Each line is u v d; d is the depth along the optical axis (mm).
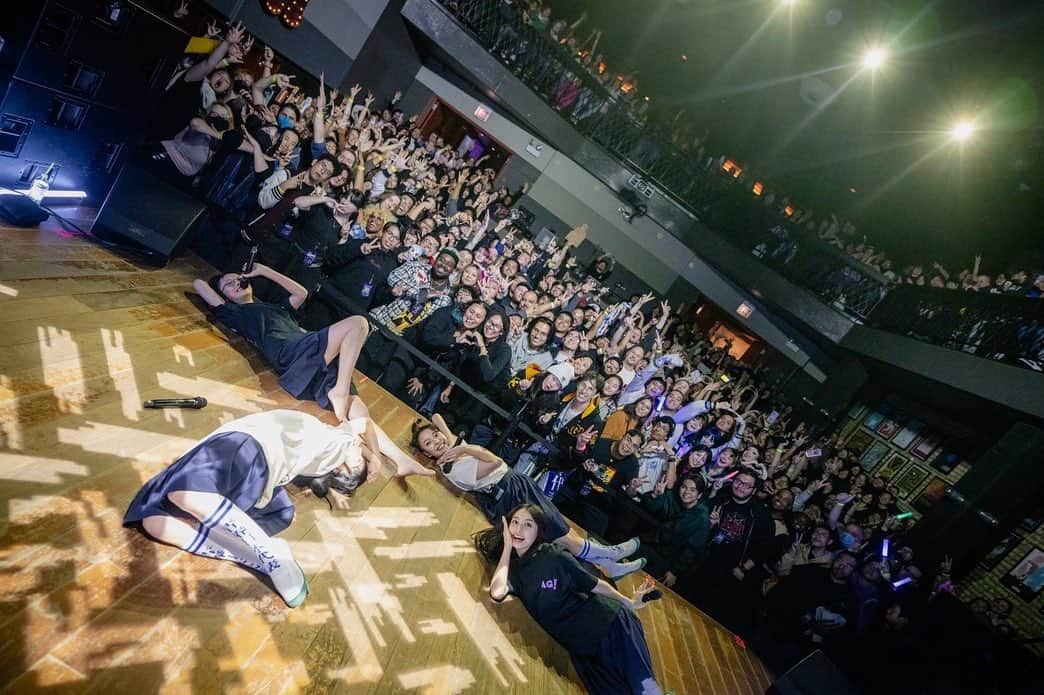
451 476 4574
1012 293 9672
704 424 7336
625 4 16656
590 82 13219
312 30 8883
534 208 14516
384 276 5273
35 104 3537
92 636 1863
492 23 12367
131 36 3801
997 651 6594
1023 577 8062
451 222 8336
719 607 5949
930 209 13664
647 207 14047
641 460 5785
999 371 8867
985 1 11523
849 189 15648
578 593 3750
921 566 8953
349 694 2312
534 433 5215
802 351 14133
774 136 17000
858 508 8445
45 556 1980
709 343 13500
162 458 2707
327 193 5309
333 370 4051
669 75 17453
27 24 3217
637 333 8406
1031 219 11445
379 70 11945
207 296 4234
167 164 4309
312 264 5008
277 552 2541
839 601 6047
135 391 2963
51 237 3834
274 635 2344
